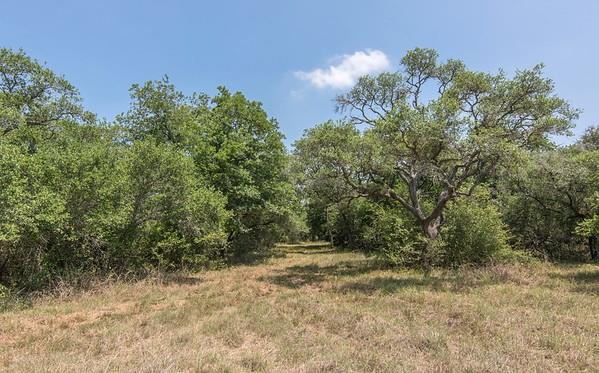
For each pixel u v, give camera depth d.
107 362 5.79
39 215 10.39
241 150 22.83
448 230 16.97
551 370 5.34
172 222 15.79
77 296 11.15
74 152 13.12
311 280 15.20
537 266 15.74
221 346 6.77
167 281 14.18
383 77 21.11
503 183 20.00
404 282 13.28
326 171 16.72
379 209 20.53
